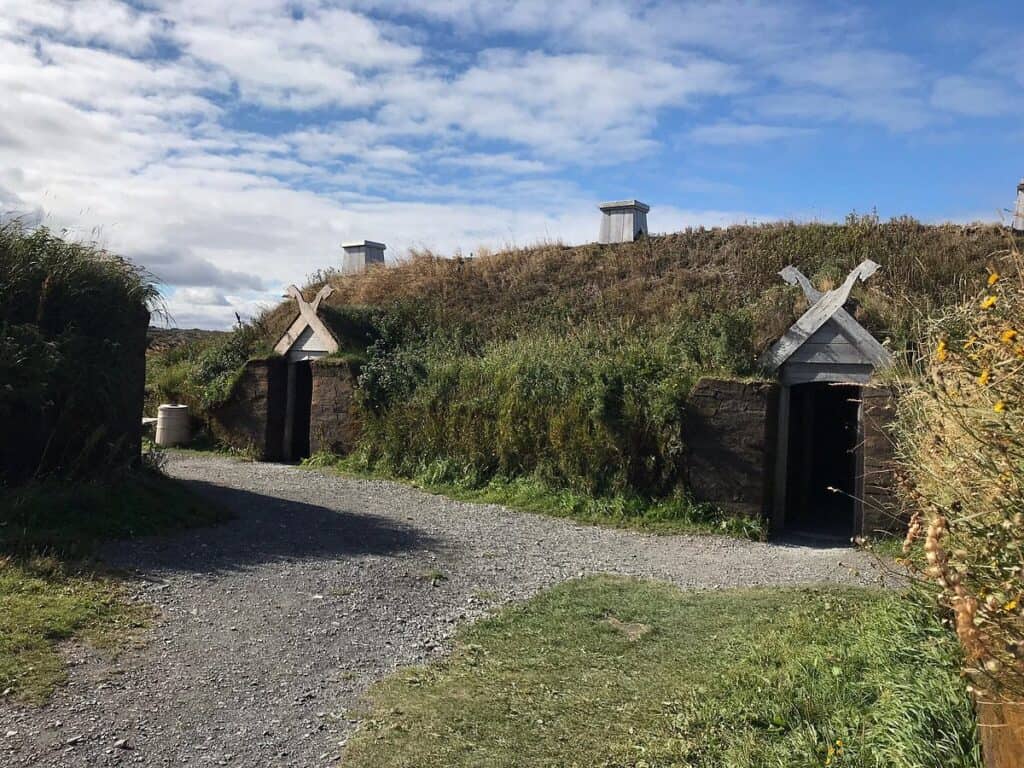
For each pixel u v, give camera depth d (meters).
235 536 9.45
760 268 17.42
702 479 11.99
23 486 9.05
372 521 11.05
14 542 7.70
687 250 19.16
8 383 9.07
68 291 10.02
